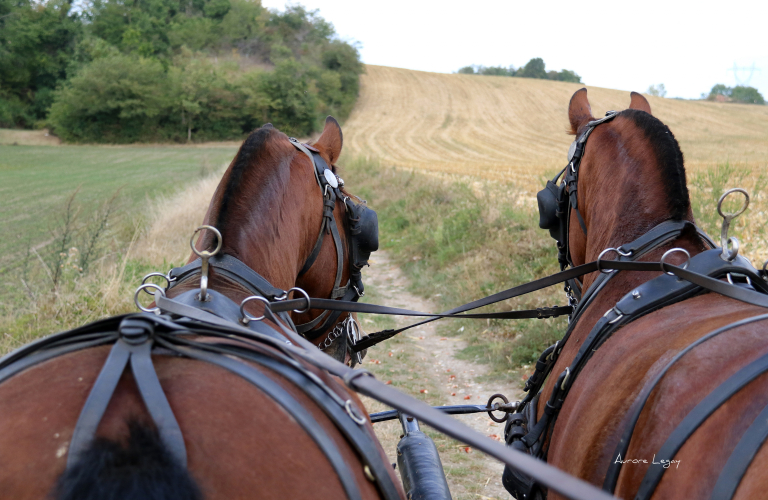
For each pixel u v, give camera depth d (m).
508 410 2.82
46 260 9.28
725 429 1.35
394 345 7.62
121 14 89.94
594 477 1.72
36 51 75.50
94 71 62.59
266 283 2.04
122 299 6.64
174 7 100.06
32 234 13.50
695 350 1.59
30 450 1.15
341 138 3.14
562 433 2.05
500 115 68.06
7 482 1.11
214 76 66.12
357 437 1.51
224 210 2.14
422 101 74.75
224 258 2.04
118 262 7.97
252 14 97.19
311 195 2.66
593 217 2.56
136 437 1.13
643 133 2.43
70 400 1.25
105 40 85.69
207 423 1.26
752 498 1.20
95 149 54.94
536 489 2.26
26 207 18.66
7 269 9.59
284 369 1.54
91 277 7.40
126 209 15.85
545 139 54.94
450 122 64.69
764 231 7.80
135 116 63.28
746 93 106.75
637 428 1.60
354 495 1.34
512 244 9.67
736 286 1.77
